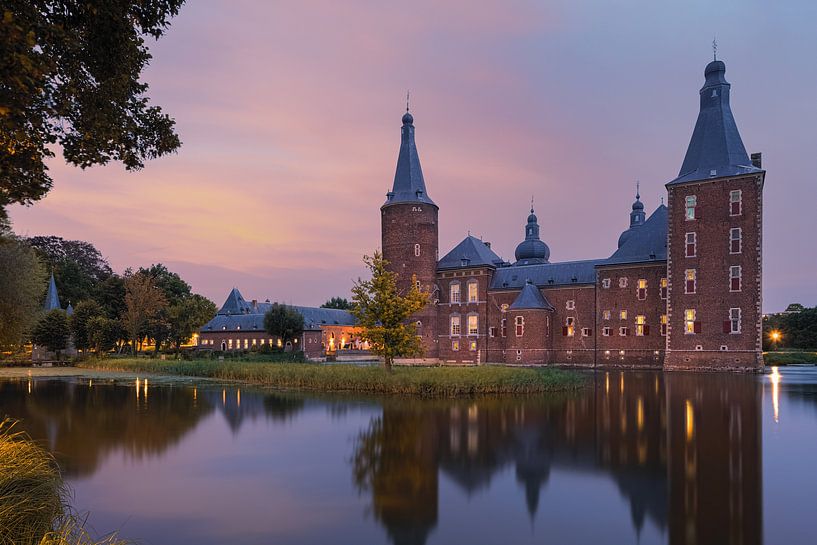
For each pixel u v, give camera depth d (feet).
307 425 56.54
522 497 32.09
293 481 35.78
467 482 35.27
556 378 88.43
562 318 176.76
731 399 75.56
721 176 142.61
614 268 167.94
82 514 29.63
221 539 26.08
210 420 60.08
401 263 187.52
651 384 100.32
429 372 91.15
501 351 184.24
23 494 23.90
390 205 189.78
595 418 59.31
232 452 44.34
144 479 36.52
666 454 42.34
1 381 116.88
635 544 25.04
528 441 47.42
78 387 101.09
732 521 27.91
